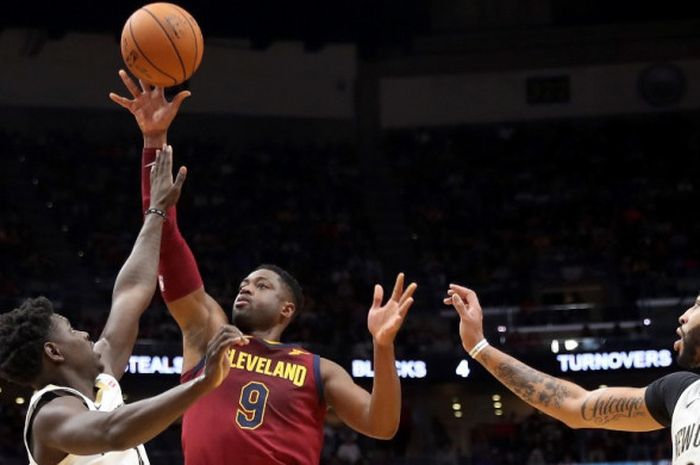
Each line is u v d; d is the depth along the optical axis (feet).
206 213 88.38
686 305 71.92
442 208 91.04
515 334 71.41
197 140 94.12
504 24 96.89
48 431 12.21
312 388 15.67
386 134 97.40
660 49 95.91
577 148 94.68
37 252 77.71
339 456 68.08
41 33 87.86
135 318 14.92
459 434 81.35
